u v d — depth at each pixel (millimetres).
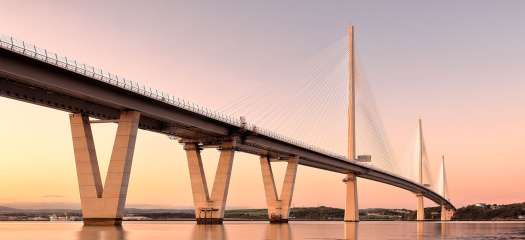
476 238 67562
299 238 61188
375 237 68250
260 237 61344
